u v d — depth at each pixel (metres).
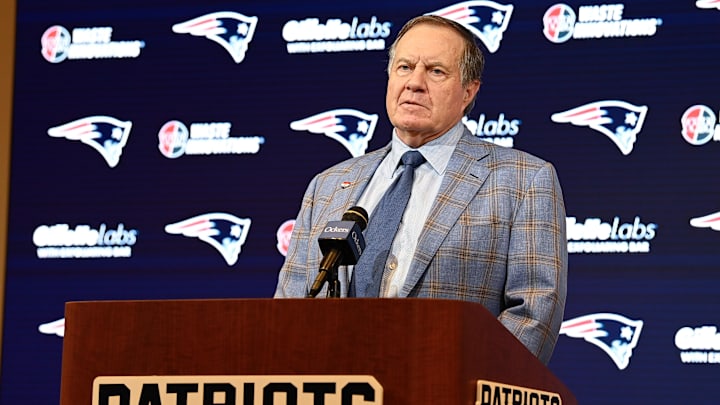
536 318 5.07
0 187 10.01
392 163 5.82
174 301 3.81
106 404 3.80
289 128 9.70
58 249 9.86
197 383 3.73
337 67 9.70
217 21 9.97
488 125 9.27
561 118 9.16
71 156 10.00
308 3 9.81
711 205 8.81
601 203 8.98
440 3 9.53
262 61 9.84
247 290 9.55
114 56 10.08
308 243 5.75
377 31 9.66
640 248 8.86
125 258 9.76
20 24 10.20
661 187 8.91
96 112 10.02
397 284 5.30
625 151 9.02
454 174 5.53
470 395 3.60
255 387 3.68
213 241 9.66
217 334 3.75
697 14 9.05
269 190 9.66
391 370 3.59
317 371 3.64
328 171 6.05
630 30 9.15
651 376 8.73
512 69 9.30
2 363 9.78
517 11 9.37
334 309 3.66
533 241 5.29
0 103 10.14
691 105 8.95
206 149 9.81
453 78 5.68
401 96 5.68
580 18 9.24
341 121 9.62
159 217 9.77
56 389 9.70
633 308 8.81
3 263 9.90
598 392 8.79
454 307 3.58
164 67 9.99
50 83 10.13
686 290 8.75
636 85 9.07
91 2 10.15
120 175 9.91
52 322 9.77
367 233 5.49
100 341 3.85
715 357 8.65
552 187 5.48
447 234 5.30
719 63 8.96
